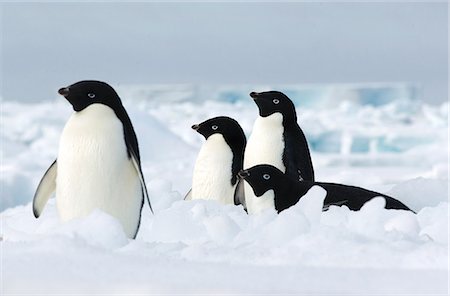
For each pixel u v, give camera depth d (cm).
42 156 8856
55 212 2205
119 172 1880
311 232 1511
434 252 1363
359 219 1627
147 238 1925
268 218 1745
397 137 15150
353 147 15462
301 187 2233
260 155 2706
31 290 1125
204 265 1286
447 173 5788
